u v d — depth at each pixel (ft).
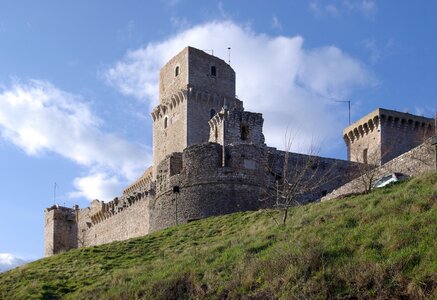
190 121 292.61
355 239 122.11
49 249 331.57
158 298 128.06
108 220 296.10
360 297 103.76
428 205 129.49
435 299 96.58
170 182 227.40
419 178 154.71
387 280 104.94
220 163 222.28
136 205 270.87
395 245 113.80
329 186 235.61
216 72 304.71
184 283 129.90
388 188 162.91
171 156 231.50
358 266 110.52
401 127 278.67
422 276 102.27
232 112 236.84
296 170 223.30
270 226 161.79
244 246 140.77
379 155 270.67
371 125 279.69
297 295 108.06
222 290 120.88
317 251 117.91
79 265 173.37
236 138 234.38
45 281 160.04
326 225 136.67
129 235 272.92
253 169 222.07
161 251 175.11
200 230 190.90
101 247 189.78
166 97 311.27
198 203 218.59
